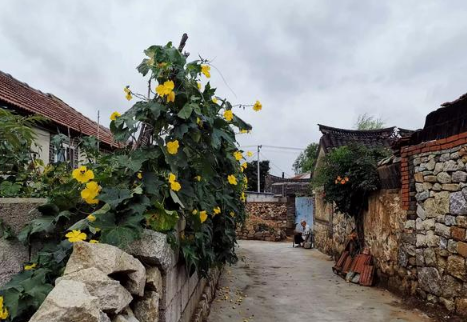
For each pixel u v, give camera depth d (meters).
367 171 7.23
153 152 2.69
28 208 2.42
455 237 4.70
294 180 26.28
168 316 2.60
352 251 8.38
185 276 3.49
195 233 3.23
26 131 3.05
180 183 2.93
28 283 1.97
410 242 5.80
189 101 2.80
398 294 6.21
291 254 12.35
